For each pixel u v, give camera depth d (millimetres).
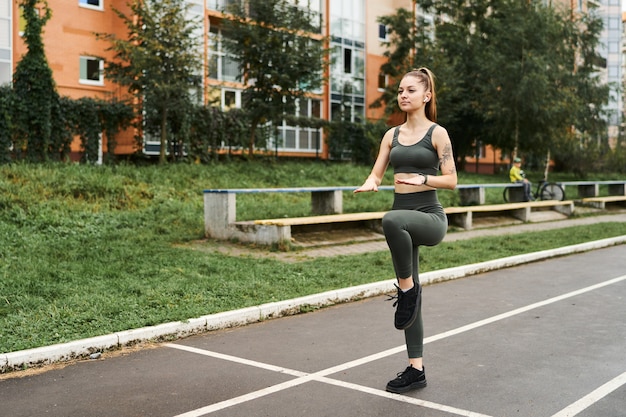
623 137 48062
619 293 8039
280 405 4051
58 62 26516
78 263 8953
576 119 34438
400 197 4117
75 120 19672
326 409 3965
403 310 4094
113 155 21078
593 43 38938
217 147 24250
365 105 40094
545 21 32906
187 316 6172
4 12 25375
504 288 8469
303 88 25062
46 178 15641
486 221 17203
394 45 39594
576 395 4188
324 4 37531
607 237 14008
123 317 6113
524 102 32250
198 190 17938
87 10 27438
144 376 4723
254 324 6496
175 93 21531
